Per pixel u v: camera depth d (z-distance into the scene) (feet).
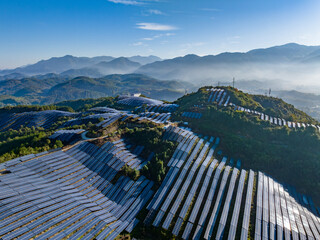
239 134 384.68
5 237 161.68
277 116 469.16
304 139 349.00
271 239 204.33
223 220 217.15
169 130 358.84
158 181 263.08
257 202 245.24
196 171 282.97
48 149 311.68
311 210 262.88
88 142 326.24
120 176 265.95
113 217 213.87
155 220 212.43
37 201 201.87
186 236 200.23
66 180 248.93
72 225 189.16
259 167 315.17
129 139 351.67
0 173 236.22
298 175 303.48
